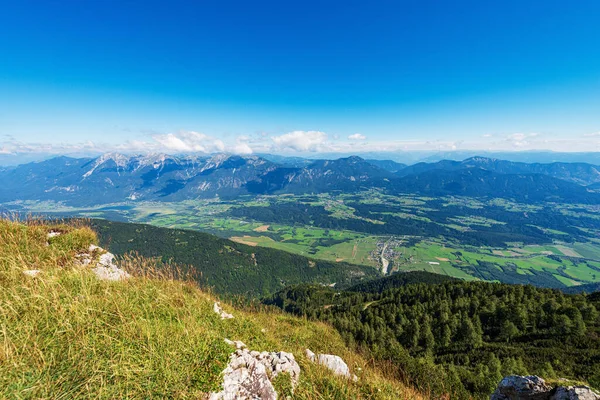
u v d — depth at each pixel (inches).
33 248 430.6
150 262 494.3
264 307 834.8
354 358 514.6
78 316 263.4
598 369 1481.3
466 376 1320.1
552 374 1476.4
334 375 350.9
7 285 304.0
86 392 198.2
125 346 247.6
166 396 210.1
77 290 326.6
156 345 258.1
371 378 383.6
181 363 243.8
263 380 258.1
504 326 2256.4
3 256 364.5
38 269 367.2
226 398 227.8
